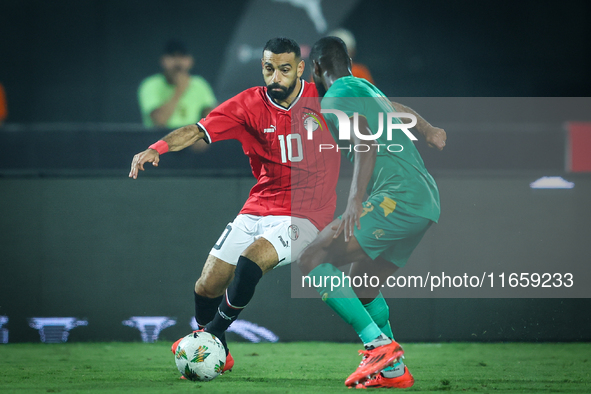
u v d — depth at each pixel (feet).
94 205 67.00
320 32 130.21
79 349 61.98
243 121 44.88
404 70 130.82
